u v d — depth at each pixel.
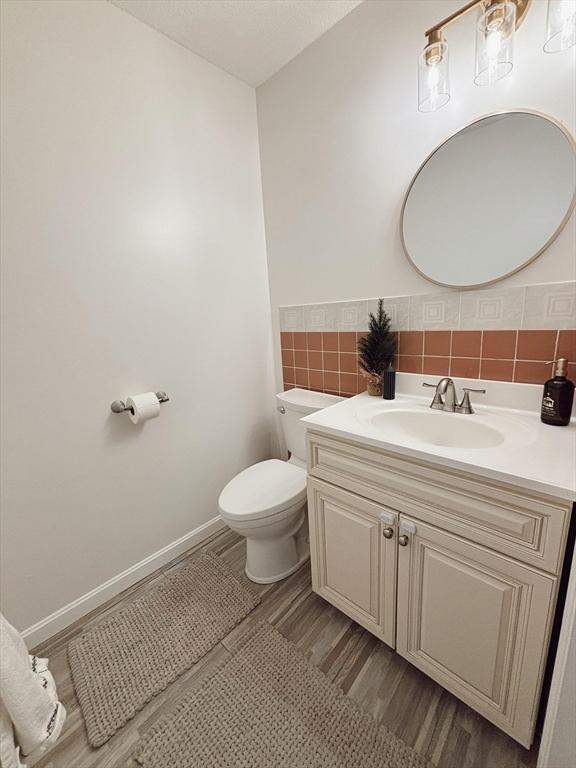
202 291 1.72
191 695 1.12
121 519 1.55
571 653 0.69
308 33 1.46
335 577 1.29
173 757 0.97
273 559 1.56
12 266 1.16
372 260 1.51
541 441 0.94
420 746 0.96
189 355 1.71
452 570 0.93
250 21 1.39
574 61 0.95
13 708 0.54
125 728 1.05
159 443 1.64
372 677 1.14
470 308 1.25
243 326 1.94
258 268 1.97
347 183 1.53
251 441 2.09
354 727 1.01
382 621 1.16
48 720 0.59
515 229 1.11
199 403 1.79
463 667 0.96
